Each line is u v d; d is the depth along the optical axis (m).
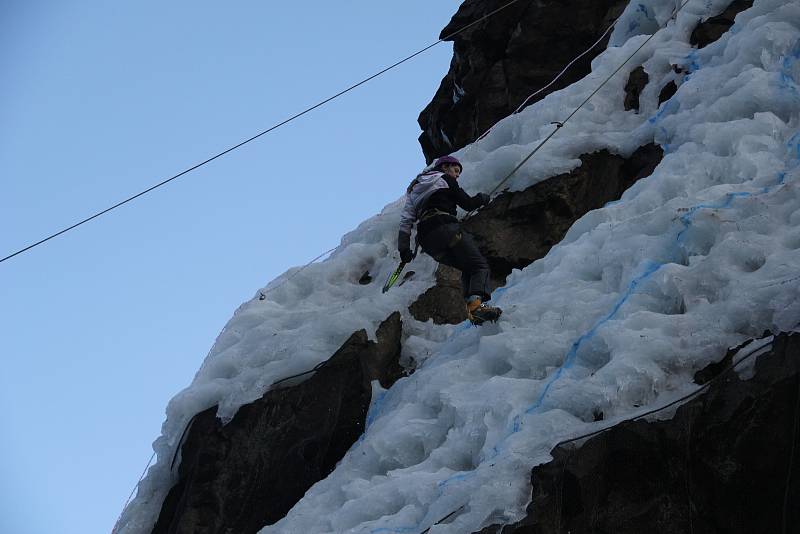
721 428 8.72
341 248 18.44
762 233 10.76
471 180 16.48
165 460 15.38
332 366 14.60
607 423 9.47
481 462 10.23
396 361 15.00
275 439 14.24
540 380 11.11
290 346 15.20
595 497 9.08
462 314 15.48
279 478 13.94
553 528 9.09
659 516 8.79
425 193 12.86
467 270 12.77
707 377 9.41
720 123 13.58
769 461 8.41
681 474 8.82
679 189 12.94
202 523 13.88
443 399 11.83
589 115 16.78
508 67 22.52
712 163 13.00
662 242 11.77
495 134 17.92
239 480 14.08
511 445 9.88
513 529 9.15
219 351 16.20
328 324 15.25
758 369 8.84
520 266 15.39
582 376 10.43
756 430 8.54
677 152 13.81
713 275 10.41
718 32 16.58
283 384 14.79
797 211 10.72
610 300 11.59
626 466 9.09
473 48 23.52
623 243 12.35
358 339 14.83
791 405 8.43
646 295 10.89
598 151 15.81
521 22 22.38
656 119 15.51
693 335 9.79
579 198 15.57
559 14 22.02
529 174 15.77
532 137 16.97
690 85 15.19
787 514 8.16
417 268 16.28
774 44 14.34
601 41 21.00
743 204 11.27
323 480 12.70
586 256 12.73
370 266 17.19
